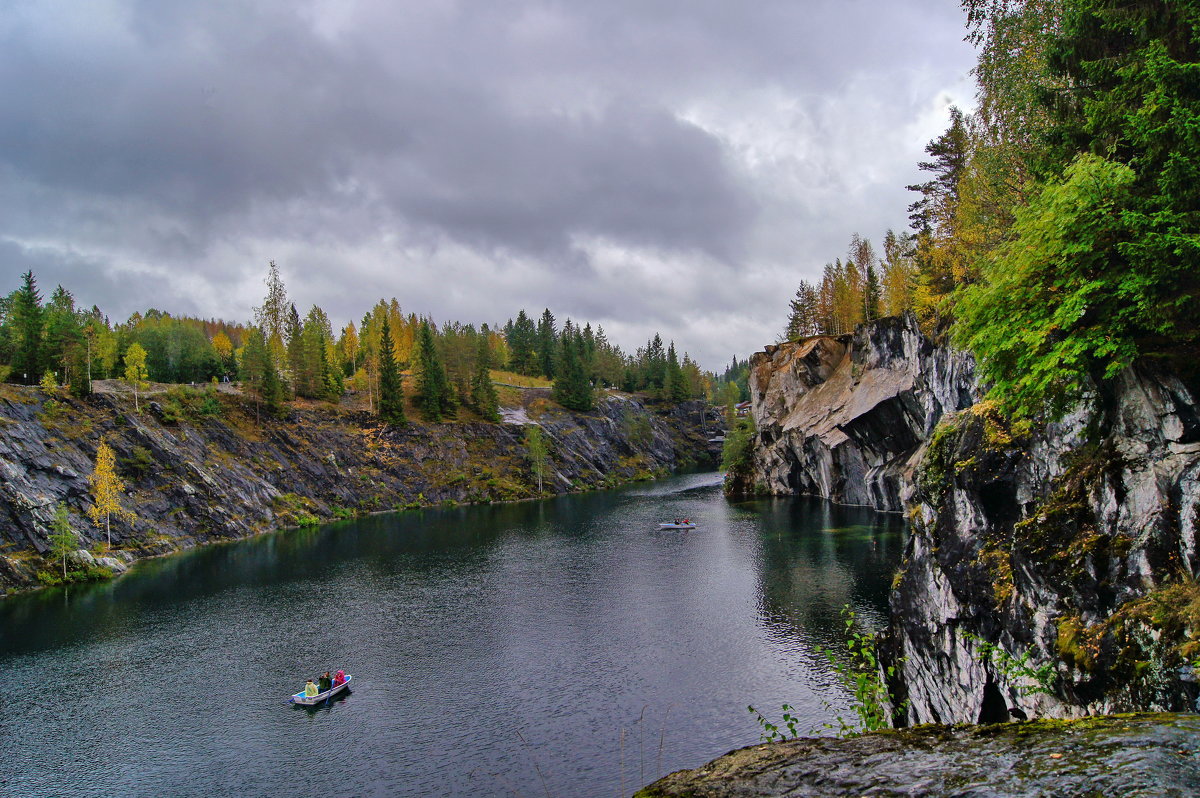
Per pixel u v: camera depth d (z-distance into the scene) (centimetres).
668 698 3412
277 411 11631
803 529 7606
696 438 19812
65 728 3466
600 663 3938
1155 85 1318
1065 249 1280
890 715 1666
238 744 3231
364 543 8312
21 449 7294
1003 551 1828
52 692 3906
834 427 9150
